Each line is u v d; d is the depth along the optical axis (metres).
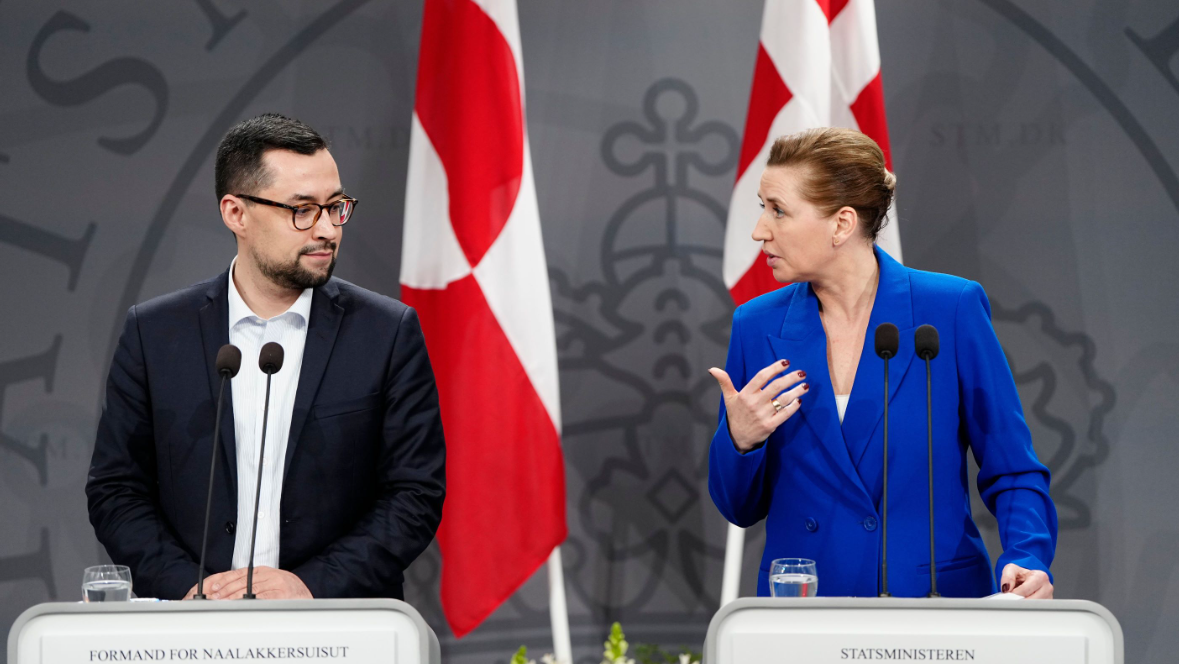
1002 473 4.16
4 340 7.11
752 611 3.07
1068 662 3.01
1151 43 7.36
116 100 7.17
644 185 7.35
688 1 7.34
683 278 7.38
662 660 7.36
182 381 4.43
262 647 3.09
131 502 4.41
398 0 7.26
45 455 7.13
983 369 4.17
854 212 4.12
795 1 6.42
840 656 3.05
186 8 7.20
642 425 7.40
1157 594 7.37
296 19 7.24
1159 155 7.36
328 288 4.68
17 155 7.11
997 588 4.35
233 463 4.36
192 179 7.21
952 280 4.31
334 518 4.44
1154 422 7.38
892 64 7.32
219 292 4.57
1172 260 7.38
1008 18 7.32
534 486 6.41
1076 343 7.38
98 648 3.07
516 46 6.53
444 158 6.51
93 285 7.16
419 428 4.59
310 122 7.25
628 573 7.39
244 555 4.38
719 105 7.34
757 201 6.50
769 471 4.43
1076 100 7.34
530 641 7.38
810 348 4.30
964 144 7.34
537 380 6.44
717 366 7.38
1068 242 7.36
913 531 4.09
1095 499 7.37
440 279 6.46
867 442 4.15
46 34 7.12
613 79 7.33
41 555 7.11
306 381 4.45
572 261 7.34
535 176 7.32
